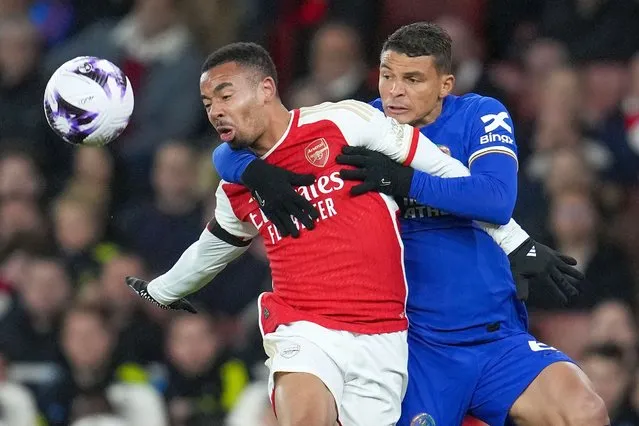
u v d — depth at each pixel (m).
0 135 40.38
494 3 40.94
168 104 40.31
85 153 38.03
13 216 36.31
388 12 40.81
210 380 30.92
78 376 30.67
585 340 30.95
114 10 44.19
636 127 36.50
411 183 18.44
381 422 18.64
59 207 36.22
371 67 40.09
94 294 32.12
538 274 19.20
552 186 33.62
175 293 20.34
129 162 38.91
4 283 34.12
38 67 41.91
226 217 19.50
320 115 18.70
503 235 19.19
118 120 18.95
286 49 40.72
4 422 29.78
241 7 41.88
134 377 31.12
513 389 19.34
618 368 28.83
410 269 19.69
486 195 18.33
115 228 36.78
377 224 18.59
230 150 19.00
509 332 19.86
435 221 19.64
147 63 41.00
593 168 34.94
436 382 19.64
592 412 18.80
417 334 19.69
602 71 38.44
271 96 18.61
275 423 28.50
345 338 18.45
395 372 18.77
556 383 19.09
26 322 32.03
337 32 38.22
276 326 18.73
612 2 39.78
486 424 20.02
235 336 33.38
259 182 18.53
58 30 44.12
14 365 31.48
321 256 18.55
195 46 41.06
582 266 32.41
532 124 36.72
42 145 40.34
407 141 18.62
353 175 18.50
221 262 20.02
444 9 40.69
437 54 19.11
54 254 35.50
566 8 40.25
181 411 30.23
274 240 18.86
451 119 19.56
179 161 36.62
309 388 17.95
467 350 19.64
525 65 39.59
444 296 19.59
